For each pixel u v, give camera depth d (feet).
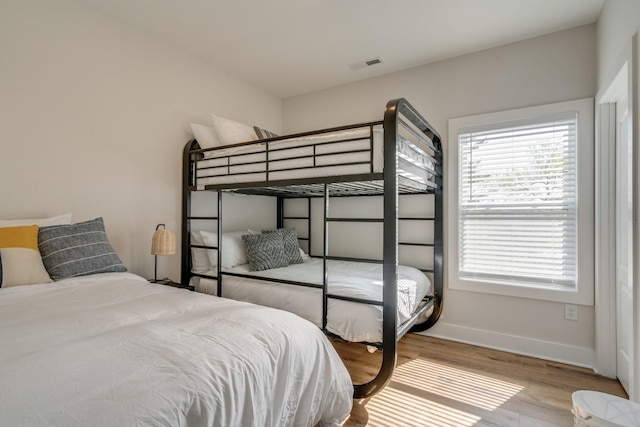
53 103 6.70
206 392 2.74
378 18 7.57
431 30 8.02
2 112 6.05
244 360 3.28
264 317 4.28
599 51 7.20
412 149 6.93
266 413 3.33
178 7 7.27
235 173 7.82
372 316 5.84
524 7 7.05
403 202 10.11
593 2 6.84
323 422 4.77
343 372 4.76
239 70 10.39
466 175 9.14
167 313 4.35
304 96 12.25
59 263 5.80
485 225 8.88
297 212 12.47
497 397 6.20
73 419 2.10
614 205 6.98
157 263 8.61
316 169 6.41
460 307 9.15
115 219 7.73
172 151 8.98
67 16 6.89
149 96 8.43
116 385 2.50
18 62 6.23
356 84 11.10
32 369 2.62
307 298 6.67
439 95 9.52
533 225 8.28
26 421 2.02
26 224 5.96
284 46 8.91
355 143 5.97
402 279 7.36
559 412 5.71
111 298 5.02
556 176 8.00
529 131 8.31
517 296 8.34
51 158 6.68
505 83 8.59
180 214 9.20
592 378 6.97
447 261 9.30
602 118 7.11
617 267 6.90
